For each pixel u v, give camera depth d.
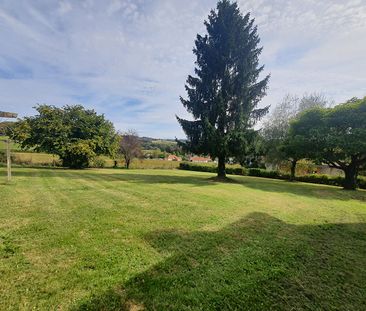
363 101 12.63
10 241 3.60
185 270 2.99
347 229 5.18
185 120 14.94
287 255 3.60
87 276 2.72
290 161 21.14
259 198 8.79
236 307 2.34
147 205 6.48
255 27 14.67
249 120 14.38
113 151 24.64
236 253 3.58
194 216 5.54
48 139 20.66
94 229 4.30
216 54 14.50
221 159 16.27
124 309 2.21
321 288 2.73
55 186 9.34
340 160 15.05
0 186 8.68
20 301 2.23
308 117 14.99
